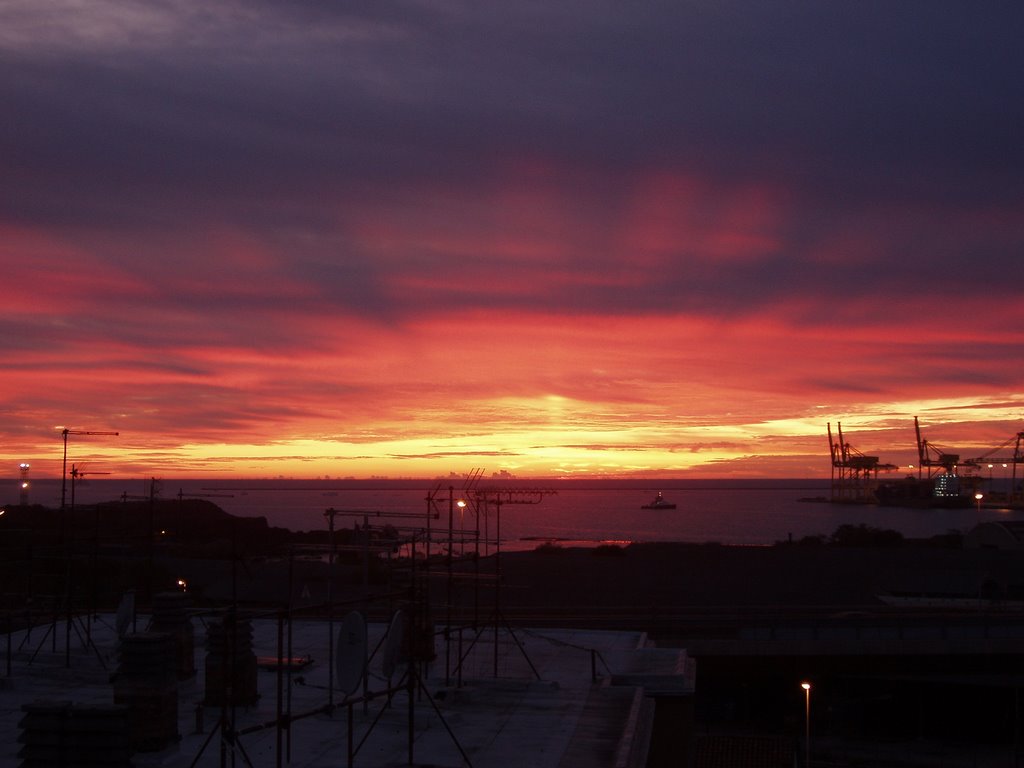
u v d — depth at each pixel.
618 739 22.48
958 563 75.12
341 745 21.69
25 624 37.41
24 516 65.56
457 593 45.03
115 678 23.45
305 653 32.09
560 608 51.72
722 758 38.69
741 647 45.09
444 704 25.25
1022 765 39.16
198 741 21.75
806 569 69.56
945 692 45.09
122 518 68.38
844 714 44.44
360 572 52.78
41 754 17.30
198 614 23.97
